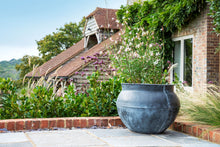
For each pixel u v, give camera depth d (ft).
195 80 22.43
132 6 28.45
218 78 21.29
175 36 25.27
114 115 14.42
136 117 10.60
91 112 14.15
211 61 21.24
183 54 24.32
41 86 14.42
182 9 21.84
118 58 14.89
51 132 11.01
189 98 13.01
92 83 14.10
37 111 13.80
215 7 16.53
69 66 53.01
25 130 11.63
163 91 10.81
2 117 13.46
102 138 10.02
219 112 11.23
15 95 13.84
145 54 14.10
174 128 12.46
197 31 22.27
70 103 14.33
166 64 25.50
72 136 10.27
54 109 14.06
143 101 10.45
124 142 9.40
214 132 9.83
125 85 11.25
